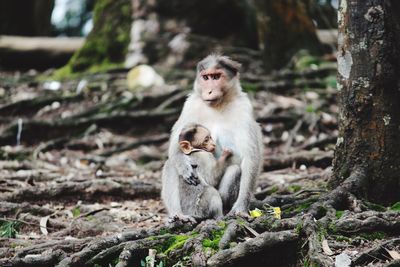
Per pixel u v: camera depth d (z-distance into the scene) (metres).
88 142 14.58
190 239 7.52
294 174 11.99
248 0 19.69
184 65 18.36
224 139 8.90
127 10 19.00
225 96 8.96
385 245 7.19
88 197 10.72
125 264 7.38
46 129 14.84
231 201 8.78
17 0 23.20
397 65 8.60
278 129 14.81
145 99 15.95
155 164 13.44
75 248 7.93
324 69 17.22
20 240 8.59
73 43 21.05
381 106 8.60
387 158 8.64
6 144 14.48
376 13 8.52
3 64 20.75
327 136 13.99
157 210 10.20
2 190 10.67
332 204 8.30
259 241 7.23
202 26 18.92
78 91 16.70
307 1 18.73
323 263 6.88
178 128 8.92
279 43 18.20
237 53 18.61
